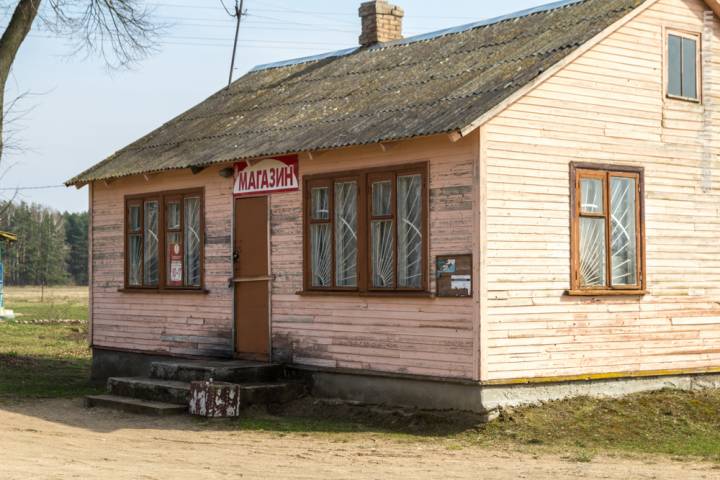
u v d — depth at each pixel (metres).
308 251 18.02
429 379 15.84
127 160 22.25
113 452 13.52
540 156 15.94
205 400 16.50
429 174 15.97
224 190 19.81
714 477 11.70
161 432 15.38
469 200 15.36
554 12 18.97
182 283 20.81
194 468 12.24
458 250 15.49
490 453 13.45
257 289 19.03
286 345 18.36
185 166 19.53
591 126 16.61
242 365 18.06
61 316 47.44
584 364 16.31
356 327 17.08
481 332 15.10
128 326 22.22
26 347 30.39
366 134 16.48
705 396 17.20
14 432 15.23
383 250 16.78
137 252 22.12
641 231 17.17
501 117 15.48
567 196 16.23
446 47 20.08
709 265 18.08
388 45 22.33
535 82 15.70
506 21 19.92
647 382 17.22
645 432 14.88
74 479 11.21
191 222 20.75
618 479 11.52
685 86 18.03
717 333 18.11
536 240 15.81
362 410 16.58
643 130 17.30
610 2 17.97
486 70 17.36
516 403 15.54
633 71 17.22
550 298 15.94
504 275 15.40
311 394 17.81
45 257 121.25
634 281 17.11
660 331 17.34
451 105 16.17
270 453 13.50
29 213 120.81
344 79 21.17
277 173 18.62
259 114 21.30
